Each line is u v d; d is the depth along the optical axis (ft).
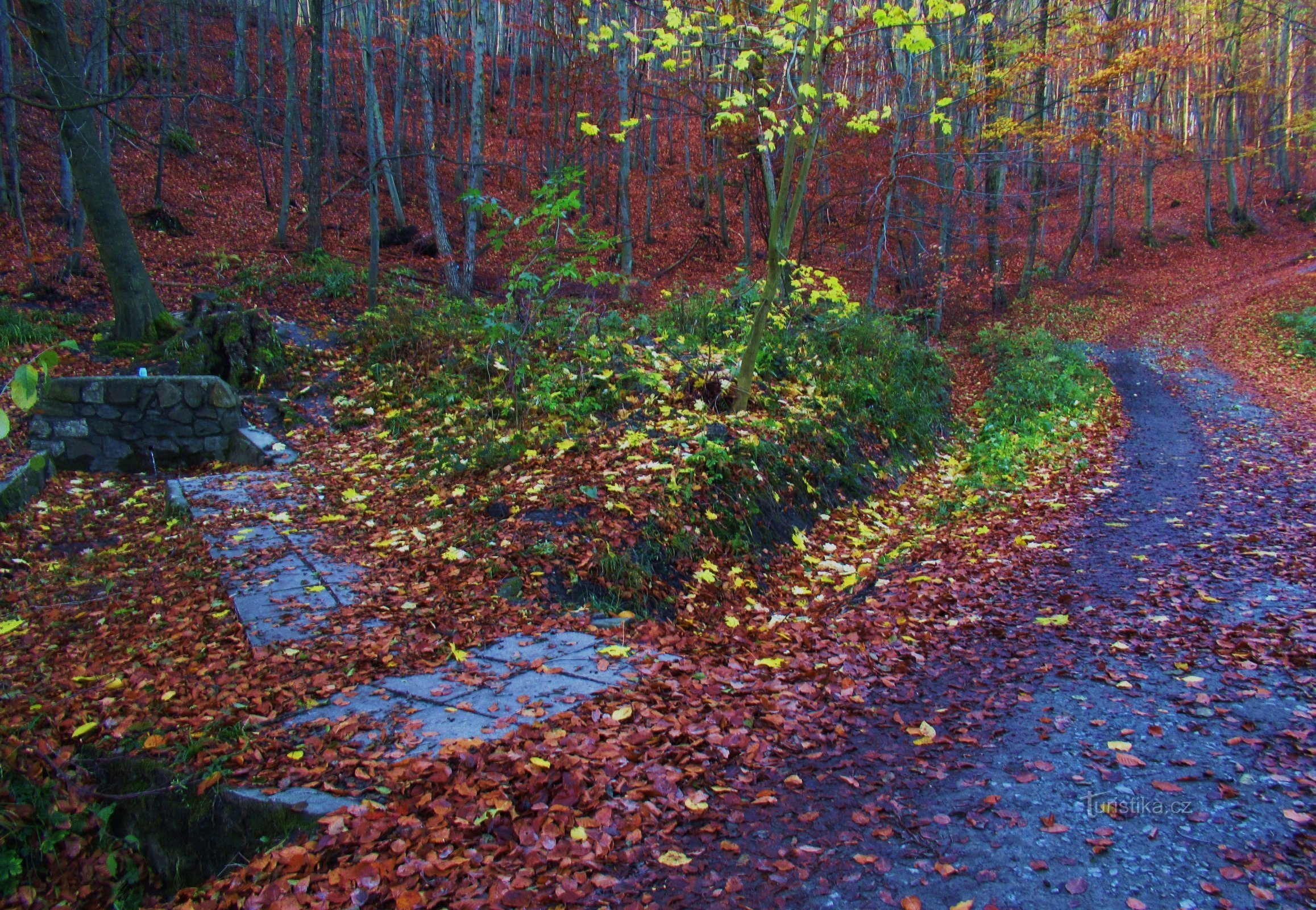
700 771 10.20
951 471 31.63
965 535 22.41
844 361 34.45
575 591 16.19
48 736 11.71
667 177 92.99
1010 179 83.82
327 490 24.34
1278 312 69.15
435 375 31.60
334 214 75.82
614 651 13.73
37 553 20.11
